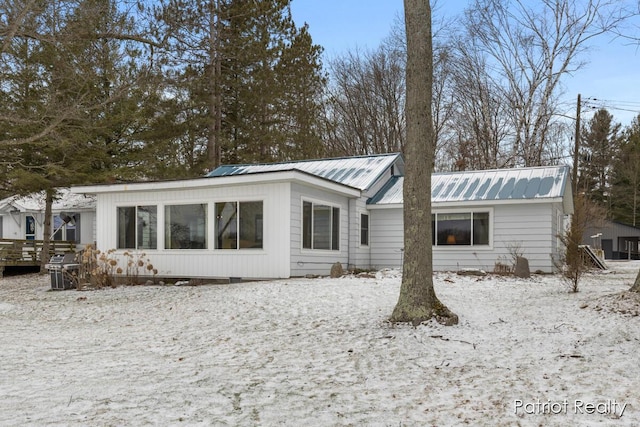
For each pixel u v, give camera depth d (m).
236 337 7.86
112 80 19.88
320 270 16.08
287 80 30.27
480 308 9.45
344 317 8.91
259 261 14.73
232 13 26.86
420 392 4.97
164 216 16.09
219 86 26.92
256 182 14.60
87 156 21.17
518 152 29.94
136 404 4.59
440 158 35.88
